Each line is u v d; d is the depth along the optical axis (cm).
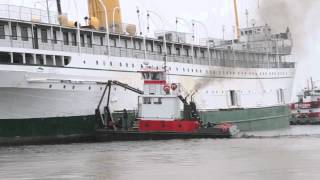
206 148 3603
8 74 4381
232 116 7138
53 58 4862
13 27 4691
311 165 2338
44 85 4641
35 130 4691
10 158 3281
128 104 5512
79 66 5047
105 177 2172
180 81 6347
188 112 5119
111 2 6100
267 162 2517
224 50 7312
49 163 2870
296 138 4616
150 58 6084
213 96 6900
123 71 5538
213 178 2045
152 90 5109
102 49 5450
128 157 3095
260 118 7794
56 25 5000
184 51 6638
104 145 4353
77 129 4981
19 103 4562
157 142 4469
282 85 8581
